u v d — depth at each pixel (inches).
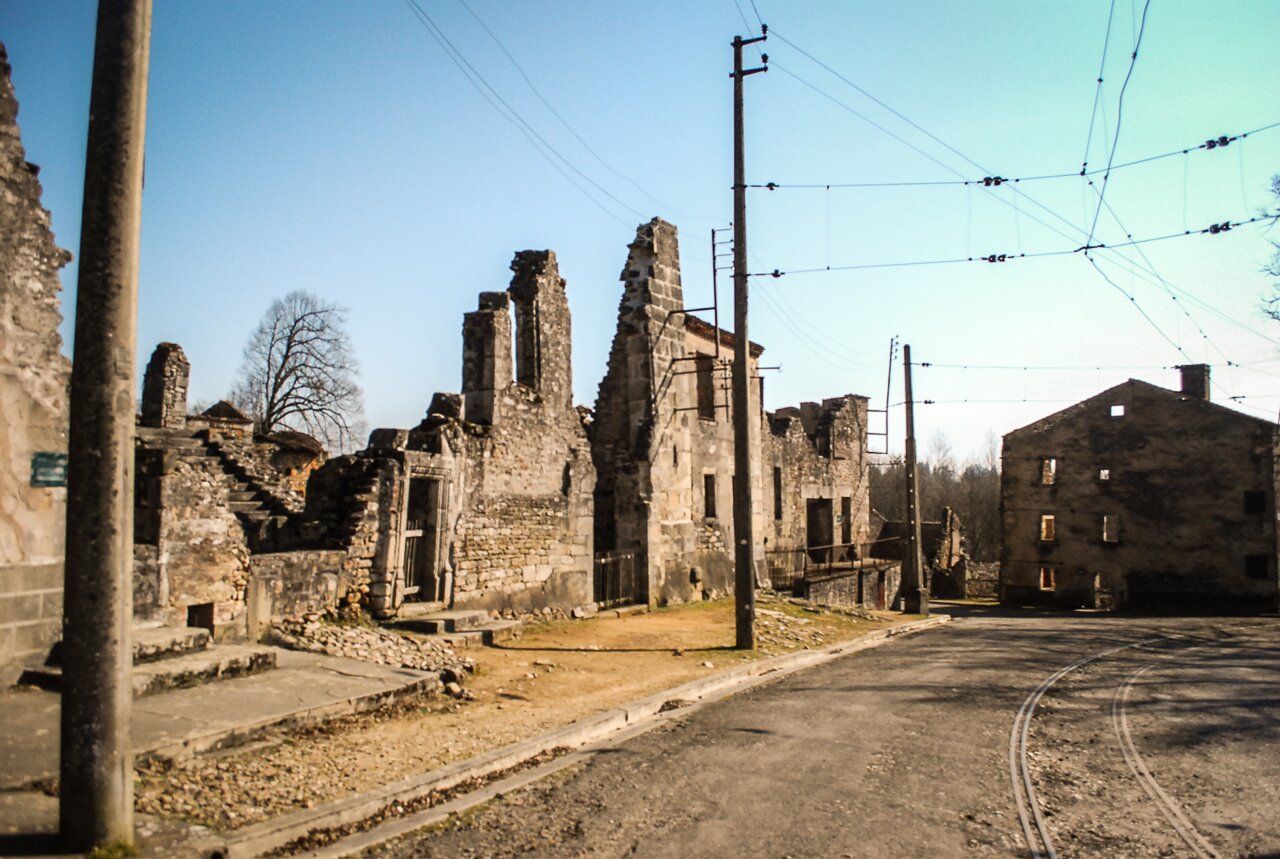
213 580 473.4
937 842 274.1
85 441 223.9
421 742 360.5
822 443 1503.4
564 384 806.5
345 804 276.8
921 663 659.4
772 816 290.7
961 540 2134.6
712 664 599.5
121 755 225.9
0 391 345.1
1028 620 1212.5
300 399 1615.4
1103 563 1547.7
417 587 635.5
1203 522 1480.1
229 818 256.1
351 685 413.1
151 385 810.8
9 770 260.7
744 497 677.3
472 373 721.6
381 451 609.0
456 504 661.3
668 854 255.8
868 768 352.2
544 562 759.7
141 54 233.0
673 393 983.6
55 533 363.6
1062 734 426.9
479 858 248.8
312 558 542.0
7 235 349.1
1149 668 658.8
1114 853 271.9
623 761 354.9
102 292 225.3
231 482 641.0
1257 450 1454.2
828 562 1455.5
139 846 228.1
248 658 419.8
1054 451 1608.0
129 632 229.8
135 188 231.6
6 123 350.0
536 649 613.6
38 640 356.2
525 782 322.7
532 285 778.2
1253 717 468.8
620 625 765.3
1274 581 1419.8
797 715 449.4
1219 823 301.0
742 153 689.0
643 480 920.3
